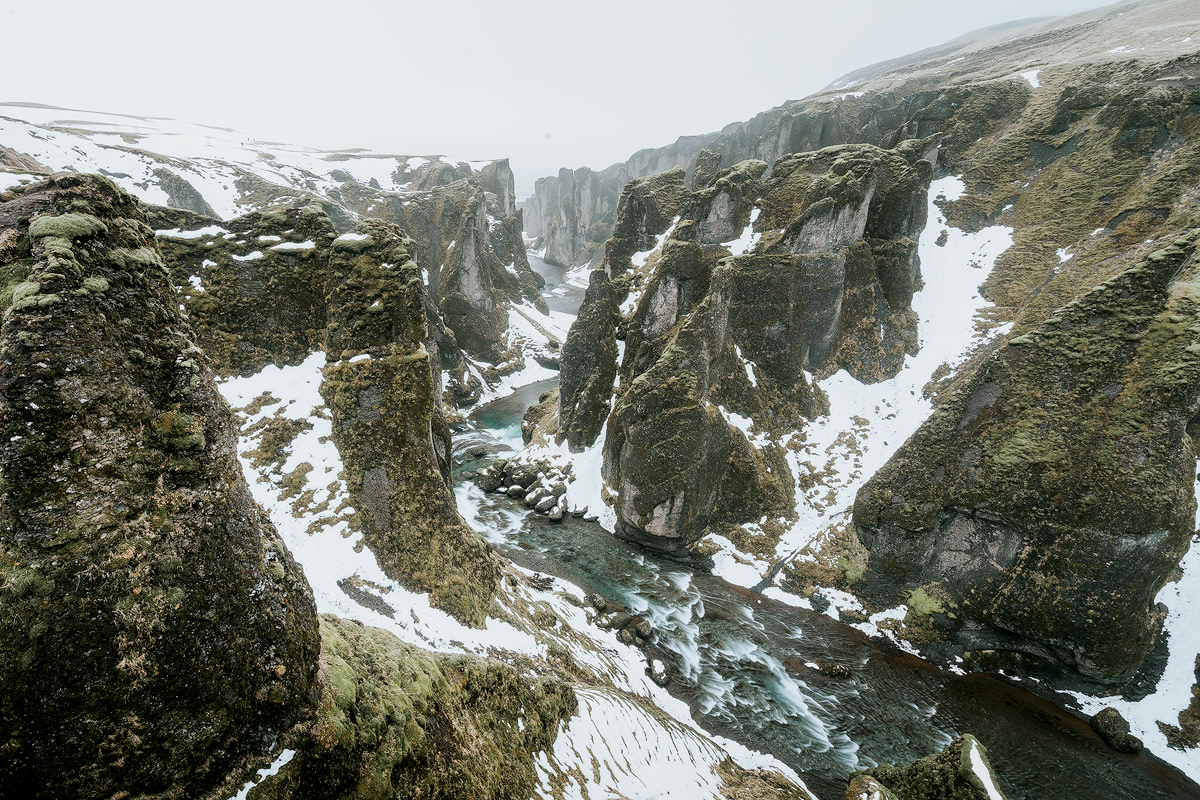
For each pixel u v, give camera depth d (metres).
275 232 28.02
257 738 9.63
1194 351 28.67
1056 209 60.78
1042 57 108.12
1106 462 30.12
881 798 21.59
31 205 8.95
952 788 20.00
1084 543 30.03
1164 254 30.52
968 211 66.94
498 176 179.38
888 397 55.12
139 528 8.60
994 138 72.88
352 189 117.75
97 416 8.31
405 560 23.56
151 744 8.38
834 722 29.61
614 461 49.91
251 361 27.05
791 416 52.84
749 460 46.59
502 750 15.66
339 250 26.52
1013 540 33.19
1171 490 28.34
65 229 8.45
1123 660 29.83
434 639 20.77
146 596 8.49
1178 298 30.59
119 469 8.49
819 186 55.88
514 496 54.09
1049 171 64.62
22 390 7.67
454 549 25.55
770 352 53.34
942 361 55.53
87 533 8.05
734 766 25.34
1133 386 30.52
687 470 42.75
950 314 59.19
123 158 90.38
